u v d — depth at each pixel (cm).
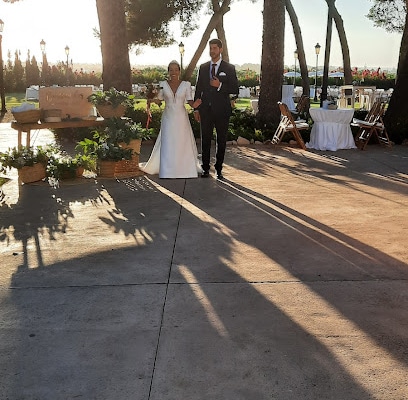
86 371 276
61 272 418
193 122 1261
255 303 356
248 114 1485
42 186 741
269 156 1032
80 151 1096
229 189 719
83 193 698
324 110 1120
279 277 402
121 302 360
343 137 1138
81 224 554
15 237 512
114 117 824
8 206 634
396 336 310
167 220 566
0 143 1259
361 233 516
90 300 364
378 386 260
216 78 749
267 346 299
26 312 347
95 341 307
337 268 421
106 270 421
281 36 1385
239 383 263
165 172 789
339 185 751
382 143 1180
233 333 314
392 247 473
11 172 848
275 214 588
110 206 630
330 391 256
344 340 305
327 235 509
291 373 272
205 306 352
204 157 797
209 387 260
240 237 504
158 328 321
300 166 914
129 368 278
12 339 311
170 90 776
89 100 829
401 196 682
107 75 1376
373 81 3466
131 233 521
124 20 1366
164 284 391
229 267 424
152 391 258
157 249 471
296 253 457
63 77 3888
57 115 809
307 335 311
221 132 773
